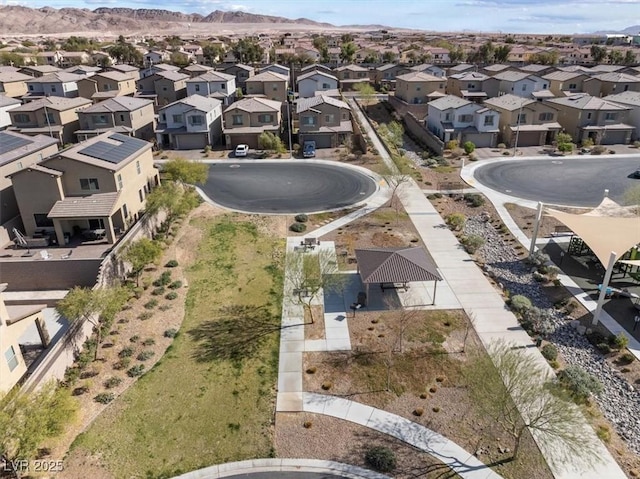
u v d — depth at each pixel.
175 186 44.56
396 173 49.25
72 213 35.06
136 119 65.12
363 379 24.38
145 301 31.22
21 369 23.56
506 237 40.12
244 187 51.03
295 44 185.12
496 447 20.38
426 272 29.58
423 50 144.88
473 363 25.09
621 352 26.03
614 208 37.78
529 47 160.25
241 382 24.33
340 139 65.31
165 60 134.12
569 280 33.50
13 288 33.28
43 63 129.38
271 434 21.27
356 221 42.84
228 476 19.34
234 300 31.52
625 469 19.25
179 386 24.09
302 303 30.77
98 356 26.16
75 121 67.19
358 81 105.31
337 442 20.78
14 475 18.94
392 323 28.73
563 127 68.81
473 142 66.19
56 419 18.58
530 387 19.77
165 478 19.30
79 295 26.28
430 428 21.39
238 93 87.62
